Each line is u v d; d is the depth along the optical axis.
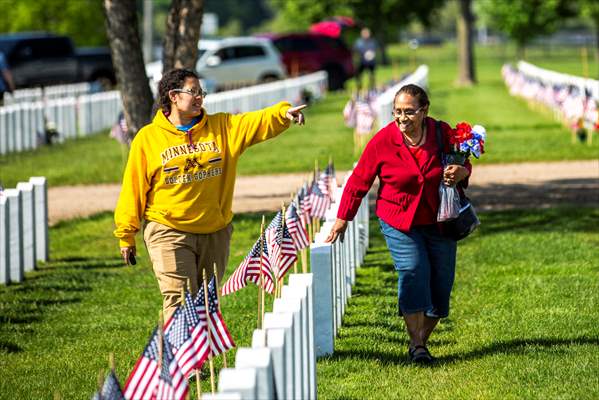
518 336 17.09
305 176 39.41
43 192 26.20
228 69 85.19
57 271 25.12
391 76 124.12
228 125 14.79
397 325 18.30
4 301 21.97
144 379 10.79
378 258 24.72
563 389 14.04
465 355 16.09
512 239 26.17
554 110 61.78
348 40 120.81
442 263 15.14
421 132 14.59
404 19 118.38
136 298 21.94
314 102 79.94
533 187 35.12
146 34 97.75
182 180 14.53
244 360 9.98
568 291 20.36
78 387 15.77
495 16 133.00
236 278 15.37
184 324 11.91
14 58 77.56
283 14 135.75
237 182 38.66
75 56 79.94
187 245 14.76
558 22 130.25
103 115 64.50
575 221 28.55
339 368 15.52
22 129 51.78
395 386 14.56
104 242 28.67
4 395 15.44
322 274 16.12
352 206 15.05
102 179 40.25
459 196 14.83
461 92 91.81
